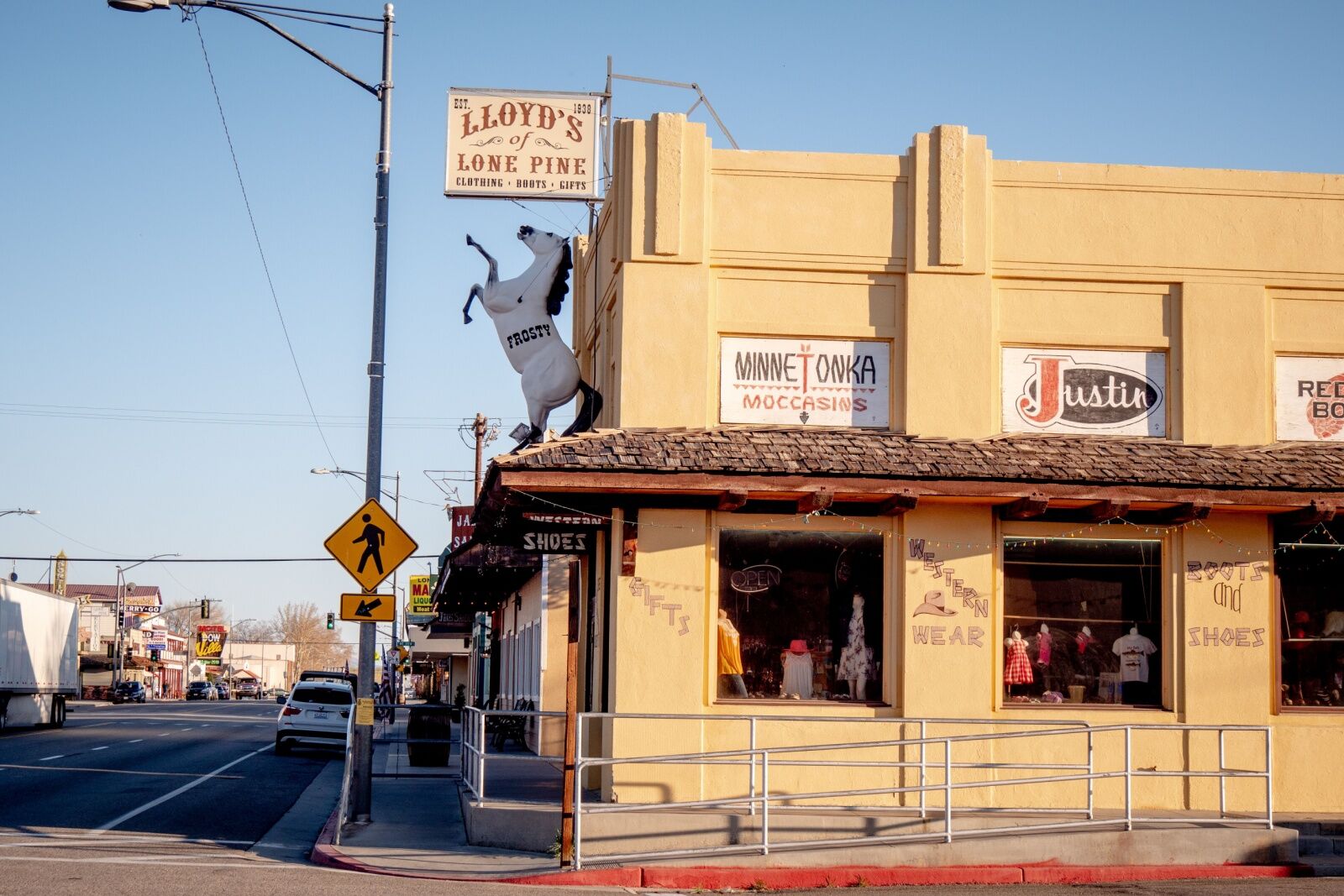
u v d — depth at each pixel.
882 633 15.73
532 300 18.75
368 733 17.80
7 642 40.16
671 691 15.09
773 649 15.60
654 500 15.27
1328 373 16.88
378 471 17.98
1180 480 15.06
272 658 182.50
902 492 14.75
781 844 13.66
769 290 16.27
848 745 13.67
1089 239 16.67
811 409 16.16
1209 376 16.55
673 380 15.84
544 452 14.66
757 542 15.75
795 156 16.42
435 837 15.84
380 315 18.25
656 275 15.99
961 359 16.20
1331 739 15.84
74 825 16.50
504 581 30.97
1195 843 14.00
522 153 19.20
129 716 59.66
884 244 16.39
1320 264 16.86
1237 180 16.89
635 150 16.23
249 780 24.56
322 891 11.42
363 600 17.75
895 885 13.30
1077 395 16.55
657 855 13.36
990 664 15.58
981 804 15.39
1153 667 16.03
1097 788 15.61
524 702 28.80
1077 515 15.86
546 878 12.91
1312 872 13.92
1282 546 16.27
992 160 16.69
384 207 18.47
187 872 12.42
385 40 18.58
